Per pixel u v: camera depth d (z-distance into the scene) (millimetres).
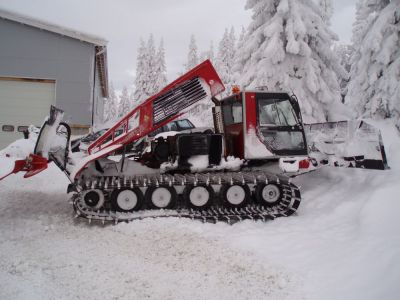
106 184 6328
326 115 13648
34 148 6453
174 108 6777
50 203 7633
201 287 3887
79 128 16688
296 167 6820
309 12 13406
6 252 4746
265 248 4980
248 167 7160
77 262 4473
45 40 16422
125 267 4352
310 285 3906
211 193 6691
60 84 16562
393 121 14438
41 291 3682
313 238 5266
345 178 8008
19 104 16391
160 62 39594
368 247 4551
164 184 6574
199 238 5430
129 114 6734
